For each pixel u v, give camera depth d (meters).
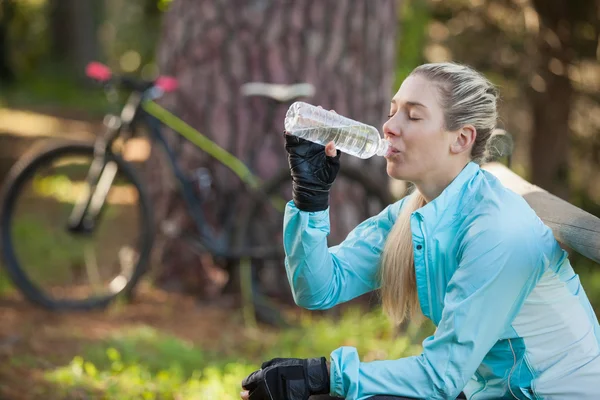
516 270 2.79
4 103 23.89
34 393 4.89
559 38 9.28
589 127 10.44
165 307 6.94
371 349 5.92
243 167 6.76
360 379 2.87
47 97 26.02
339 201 7.10
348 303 7.02
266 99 6.98
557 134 9.76
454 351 2.80
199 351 5.74
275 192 6.78
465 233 2.92
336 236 7.08
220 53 7.03
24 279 6.68
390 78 7.51
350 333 6.17
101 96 26.89
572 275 3.00
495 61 9.99
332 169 3.05
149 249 6.91
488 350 2.84
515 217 2.85
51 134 19.06
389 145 3.01
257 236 6.96
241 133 7.02
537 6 9.22
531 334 2.93
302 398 2.95
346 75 7.12
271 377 2.98
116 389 4.90
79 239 9.06
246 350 6.04
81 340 5.89
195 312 6.89
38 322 6.34
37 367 5.30
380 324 6.34
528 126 10.49
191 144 7.05
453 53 10.20
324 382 2.95
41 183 12.13
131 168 6.83
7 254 6.68
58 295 7.26
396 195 7.26
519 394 2.99
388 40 7.42
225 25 7.01
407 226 3.16
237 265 6.89
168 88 6.73
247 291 6.75
